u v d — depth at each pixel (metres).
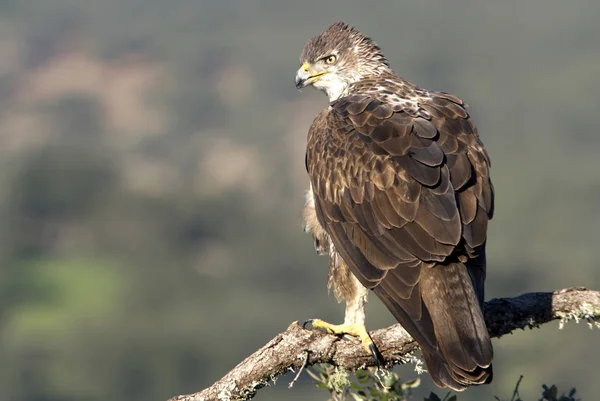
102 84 88.88
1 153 72.94
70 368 35.94
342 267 7.86
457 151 7.50
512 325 7.63
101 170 53.69
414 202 7.24
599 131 60.66
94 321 39.16
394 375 7.62
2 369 35.41
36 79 90.75
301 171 64.00
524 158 52.91
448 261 7.09
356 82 9.09
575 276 36.53
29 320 41.88
